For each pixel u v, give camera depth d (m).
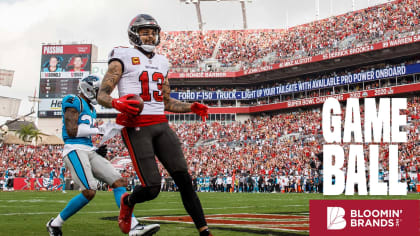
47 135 43.47
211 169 33.25
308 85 42.44
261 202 13.23
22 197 16.16
